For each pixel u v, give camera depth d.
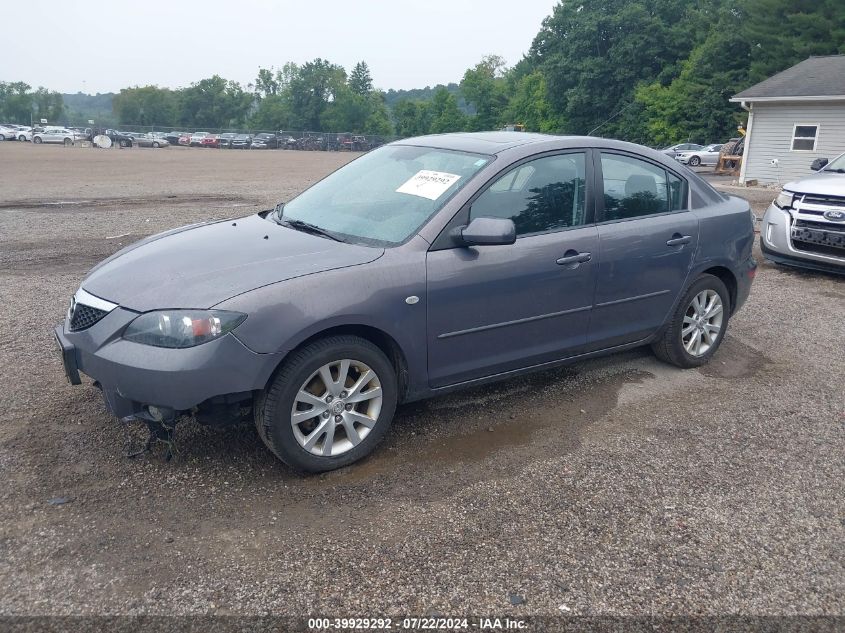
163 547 3.02
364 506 3.40
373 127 111.00
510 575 2.94
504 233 3.77
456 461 3.87
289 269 3.57
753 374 5.37
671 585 2.93
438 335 3.93
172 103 127.62
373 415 3.78
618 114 59.03
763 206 17.47
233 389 3.31
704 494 3.63
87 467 3.63
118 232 11.01
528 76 80.56
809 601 2.86
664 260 4.89
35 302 6.70
